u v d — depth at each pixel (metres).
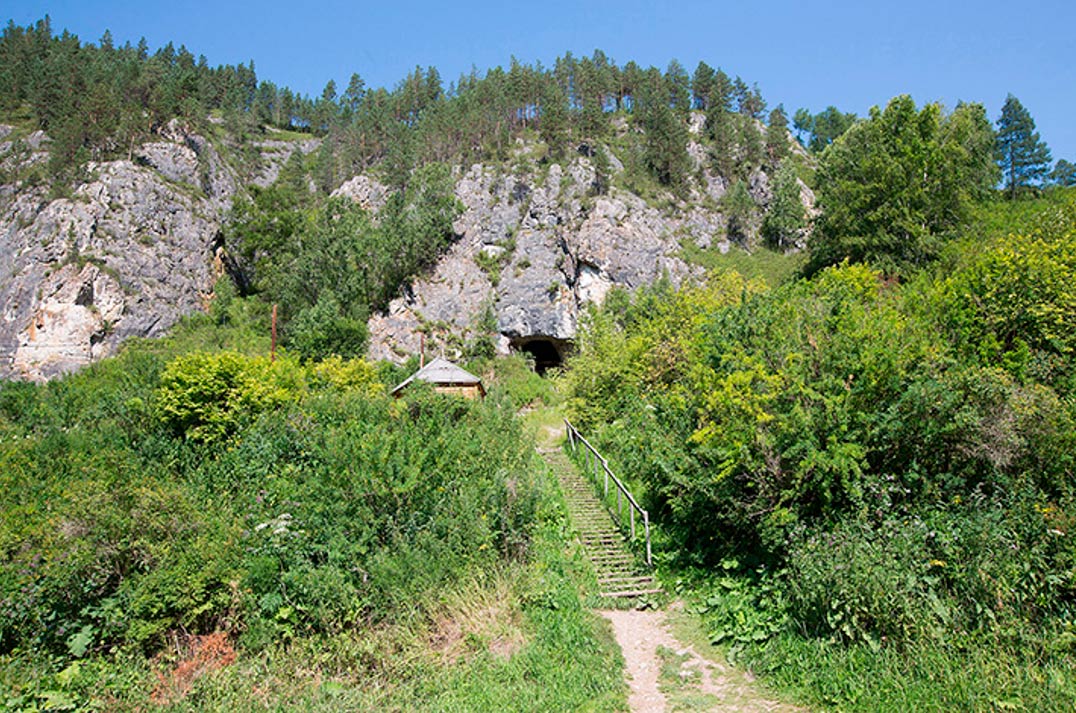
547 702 7.40
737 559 10.57
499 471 12.33
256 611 9.13
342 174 88.88
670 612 10.29
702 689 7.75
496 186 71.94
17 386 33.81
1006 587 7.39
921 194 33.50
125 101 79.75
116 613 8.68
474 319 62.94
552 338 62.31
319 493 11.18
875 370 9.71
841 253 38.56
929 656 7.02
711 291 27.25
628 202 68.75
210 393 17.44
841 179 40.62
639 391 22.59
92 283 59.91
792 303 11.91
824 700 6.99
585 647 8.80
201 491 12.88
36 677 7.80
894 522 8.49
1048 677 6.48
